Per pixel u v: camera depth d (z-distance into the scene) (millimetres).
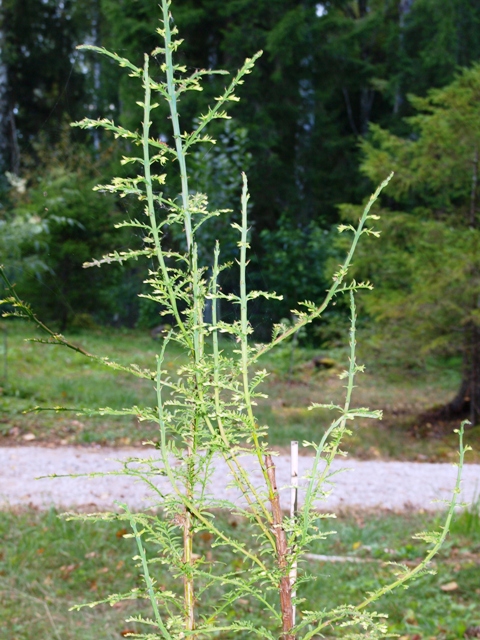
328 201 25094
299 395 13602
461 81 11492
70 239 10117
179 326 1276
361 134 28312
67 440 10008
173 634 1229
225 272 1472
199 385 1267
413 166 11570
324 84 23766
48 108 25219
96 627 4266
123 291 18609
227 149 15203
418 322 11102
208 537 5938
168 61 1260
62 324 18375
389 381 12234
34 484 7801
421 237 11547
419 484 8562
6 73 22891
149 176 1237
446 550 5844
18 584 4918
